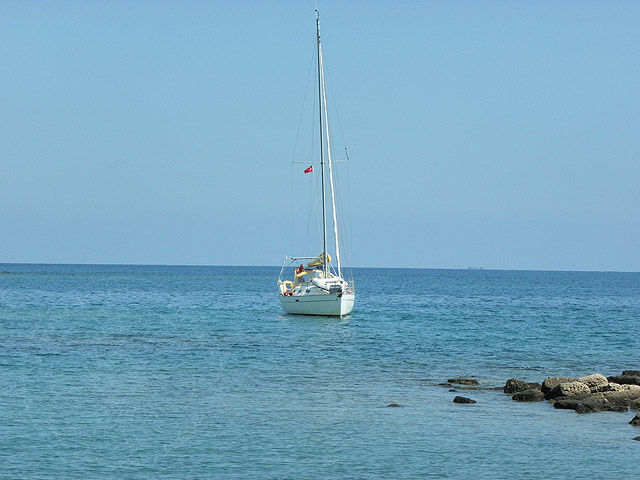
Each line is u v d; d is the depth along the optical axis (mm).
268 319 71625
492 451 23891
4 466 21656
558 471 21953
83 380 35188
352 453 23484
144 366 39844
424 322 70688
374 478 21125
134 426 26359
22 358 41844
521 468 22219
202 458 22719
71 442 24250
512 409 30141
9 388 32781
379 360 43562
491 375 38812
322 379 36531
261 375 37500
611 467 22391
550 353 48031
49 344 48906
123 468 21688
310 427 26562
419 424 27281
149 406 29594
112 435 25141
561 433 26234
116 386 33812
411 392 33406
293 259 68938
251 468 21859
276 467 21969
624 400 30672
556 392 31734
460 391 33844
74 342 50406
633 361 44656
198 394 32219
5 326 61562
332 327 63625
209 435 25266
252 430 25984
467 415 28906
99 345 48844
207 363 41281
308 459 22797
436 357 45312
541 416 28922
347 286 69062
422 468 22062
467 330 63000
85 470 21469
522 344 52969
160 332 58656
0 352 44250
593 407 29766
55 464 21953
